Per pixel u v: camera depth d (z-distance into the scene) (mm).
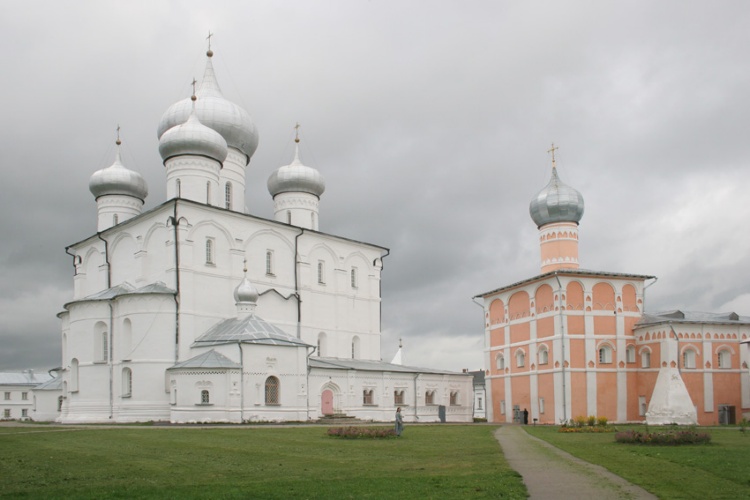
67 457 25641
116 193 70000
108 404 55969
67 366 63562
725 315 65000
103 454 26672
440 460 24578
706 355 60062
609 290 61844
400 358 90000
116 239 63906
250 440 33406
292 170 73500
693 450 27922
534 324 63094
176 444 30922
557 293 60312
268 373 54344
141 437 34812
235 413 51750
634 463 23109
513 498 16062
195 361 52406
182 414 51375
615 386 60406
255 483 18797
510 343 66625
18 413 118562
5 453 27047
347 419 58406
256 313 61750
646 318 62438
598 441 33844
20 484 19219
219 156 63781
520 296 65750
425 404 69250
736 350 61406
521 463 23281
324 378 59938
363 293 73062
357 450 28547
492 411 68688
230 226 61406
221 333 56375
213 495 16812
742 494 16875
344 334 70000
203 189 62469
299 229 67000
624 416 60188
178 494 17031
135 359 54562
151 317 55219
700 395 59438
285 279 65500
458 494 16578
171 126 68125
